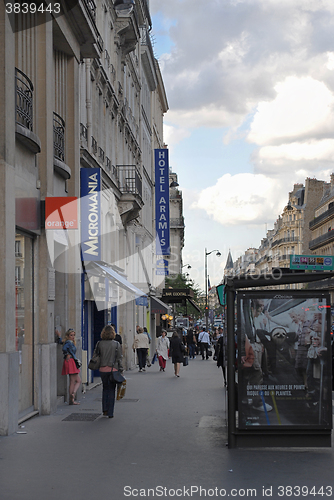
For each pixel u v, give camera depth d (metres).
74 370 13.48
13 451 8.20
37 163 11.93
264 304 8.43
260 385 8.39
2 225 9.45
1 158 9.50
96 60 21.44
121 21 26.89
